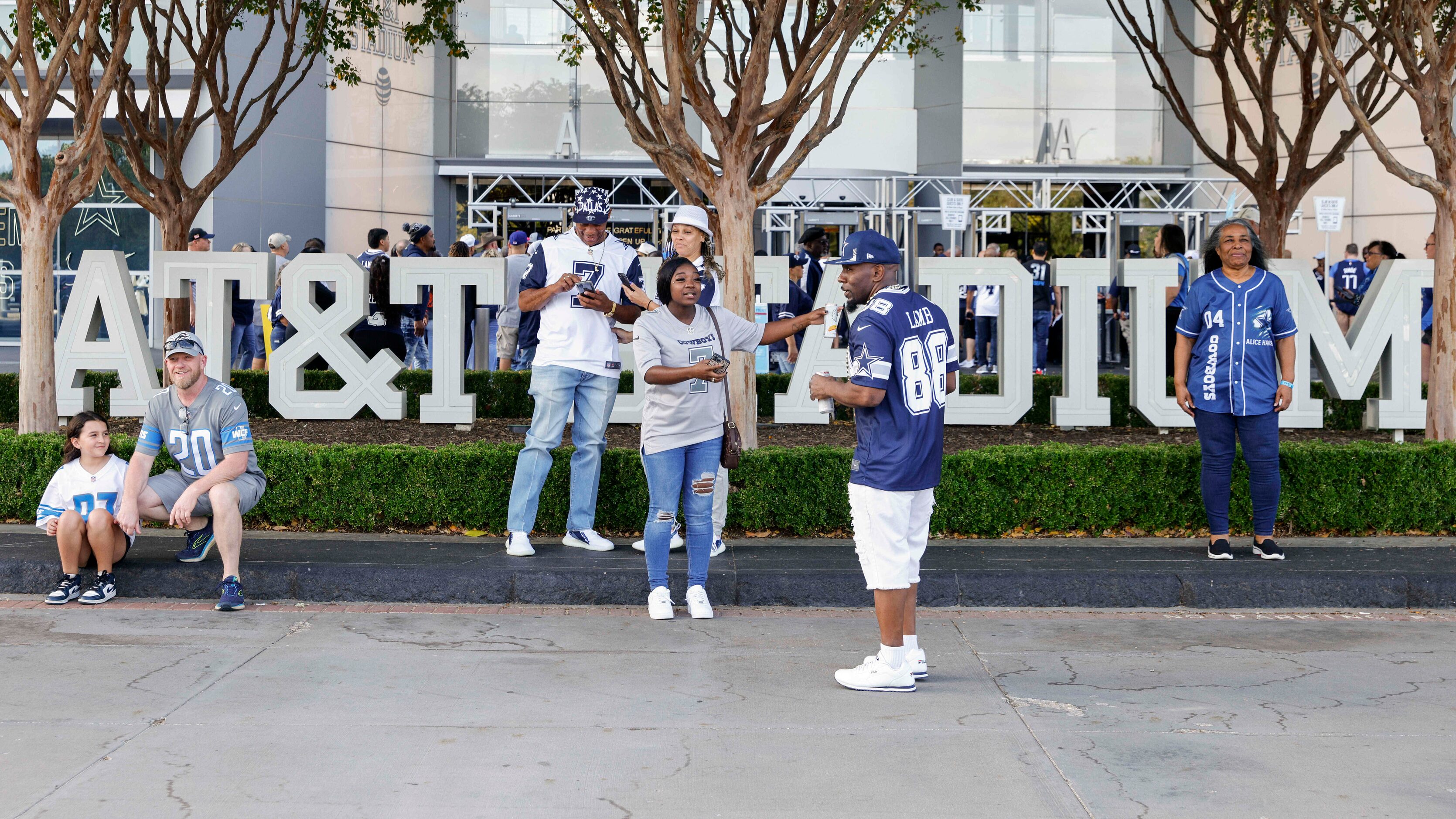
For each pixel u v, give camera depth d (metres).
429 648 5.67
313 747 4.29
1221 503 7.14
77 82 9.08
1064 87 27.22
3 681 5.05
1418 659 5.54
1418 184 8.84
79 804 3.76
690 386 6.20
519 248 14.31
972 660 5.53
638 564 6.89
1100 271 10.31
